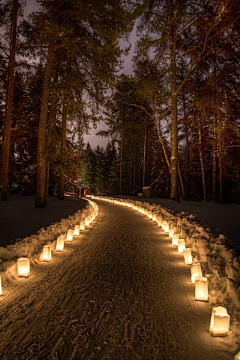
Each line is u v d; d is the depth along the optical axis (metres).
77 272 6.05
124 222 14.79
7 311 4.14
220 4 21.09
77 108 17.08
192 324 3.71
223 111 28.50
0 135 29.66
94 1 15.95
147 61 26.88
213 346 3.18
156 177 50.72
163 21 23.50
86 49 18.94
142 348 3.15
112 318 3.88
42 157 18.02
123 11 16.86
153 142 48.28
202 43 25.56
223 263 5.78
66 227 11.61
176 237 8.97
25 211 15.94
